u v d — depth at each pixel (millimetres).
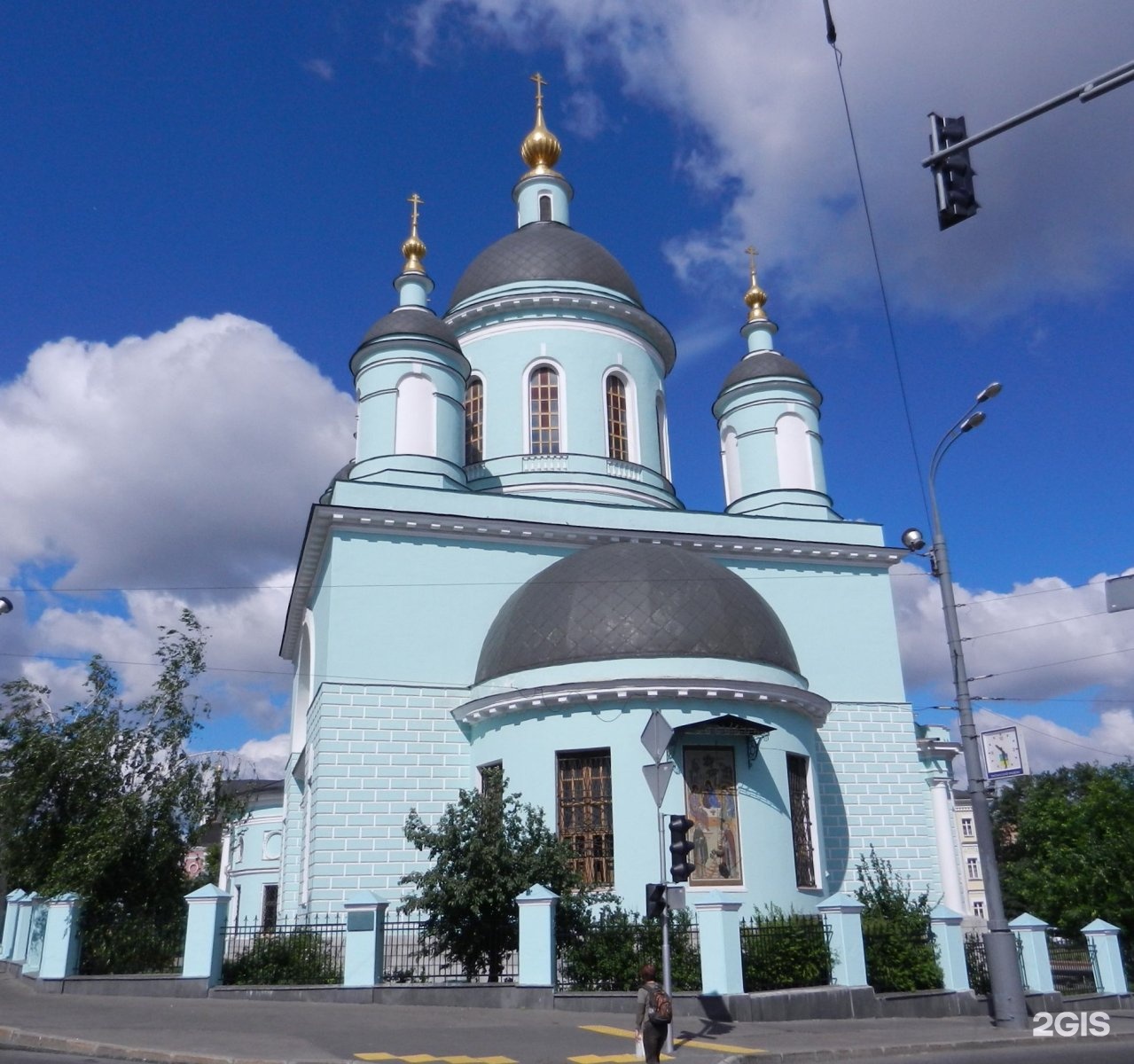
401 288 32094
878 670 28766
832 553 29266
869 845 26859
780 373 33719
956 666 18422
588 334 32812
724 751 21359
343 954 18625
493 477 31078
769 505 32156
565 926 17406
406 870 23266
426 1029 14062
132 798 21031
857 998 17328
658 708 21188
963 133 10625
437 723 24547
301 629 31969
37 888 21125
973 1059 13047
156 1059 11867
